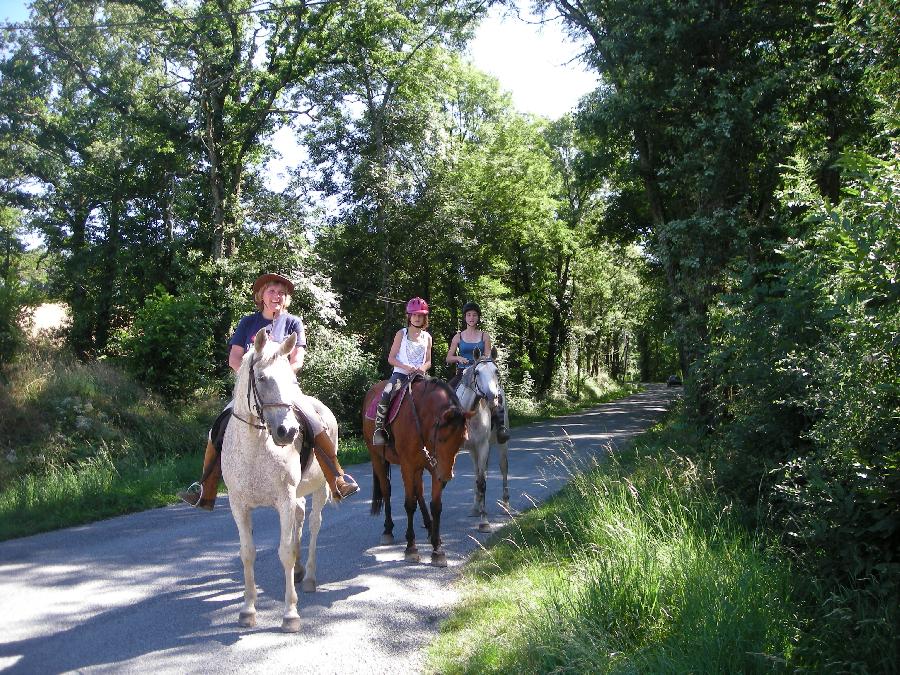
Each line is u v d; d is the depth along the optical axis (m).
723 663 4.16
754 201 17.73
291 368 5.72
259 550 8.09
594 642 4.54
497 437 9.89
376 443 8.04
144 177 26.30
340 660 4.99
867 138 14.77
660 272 30.34
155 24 23.45
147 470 12.38
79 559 7.62
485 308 31.39
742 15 16.20
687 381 9.70
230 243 24.61
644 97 17.69
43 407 13.48
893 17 9.60
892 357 4.90
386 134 27.72
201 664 4.84
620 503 7.53
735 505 6.96
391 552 8.03
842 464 5.29
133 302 24.86
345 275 28.12
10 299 14.81
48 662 4.81
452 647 5.18
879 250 4.81
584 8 19.59
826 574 5.17
